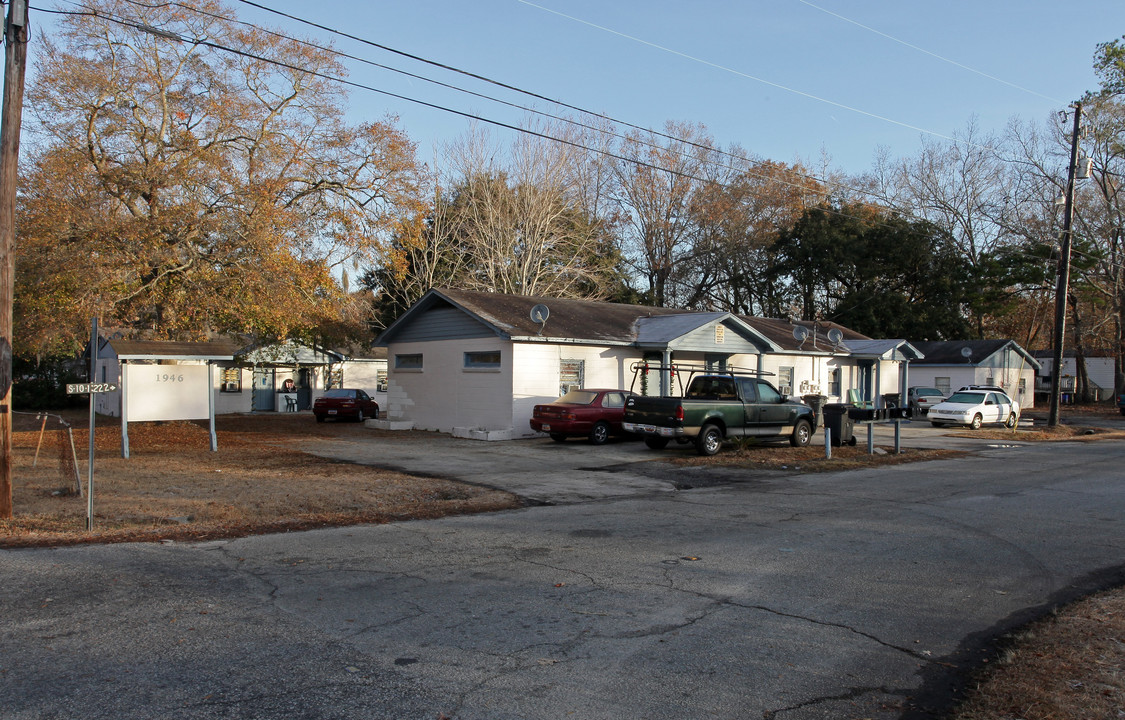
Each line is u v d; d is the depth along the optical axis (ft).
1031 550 27.84
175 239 81.51
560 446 65.21
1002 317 183.42
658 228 161.48
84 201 74.74
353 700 14.35
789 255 156.97
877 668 16.44
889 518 34.09
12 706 13.92
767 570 24.56
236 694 14.56
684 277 164.14
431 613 19.74
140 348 56.95
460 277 131.75
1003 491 42.70
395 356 88.02
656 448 62.54
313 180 91.61
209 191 83.35
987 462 57.77
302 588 21.97
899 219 161.38
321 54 88.99
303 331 93.04
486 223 132.16
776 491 42.47
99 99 78.13
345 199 94.02
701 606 20.62
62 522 30.86
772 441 69.41
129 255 76.13
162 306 85.20
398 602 20.67
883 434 83.46
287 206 89.66
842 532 30.83
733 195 160.76
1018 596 21.98
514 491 41.47
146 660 16.28
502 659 16.57
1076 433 87.71
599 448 63.82
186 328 85.30
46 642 17.34
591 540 28.96
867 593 22.06
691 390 64.54
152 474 45.37
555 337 72.79
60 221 72.59
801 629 18.89
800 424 65.87
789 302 167.02
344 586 22.22
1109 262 150.92
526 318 77.71
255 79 88.38
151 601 20.57
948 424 100.01
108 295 76.28
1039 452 66.08
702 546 28.02
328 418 96.84
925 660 16.97
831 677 15.90
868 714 14.17
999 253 160.56
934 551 27.50
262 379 124.47
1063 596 22.07
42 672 15.57
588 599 21.12
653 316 92.27
